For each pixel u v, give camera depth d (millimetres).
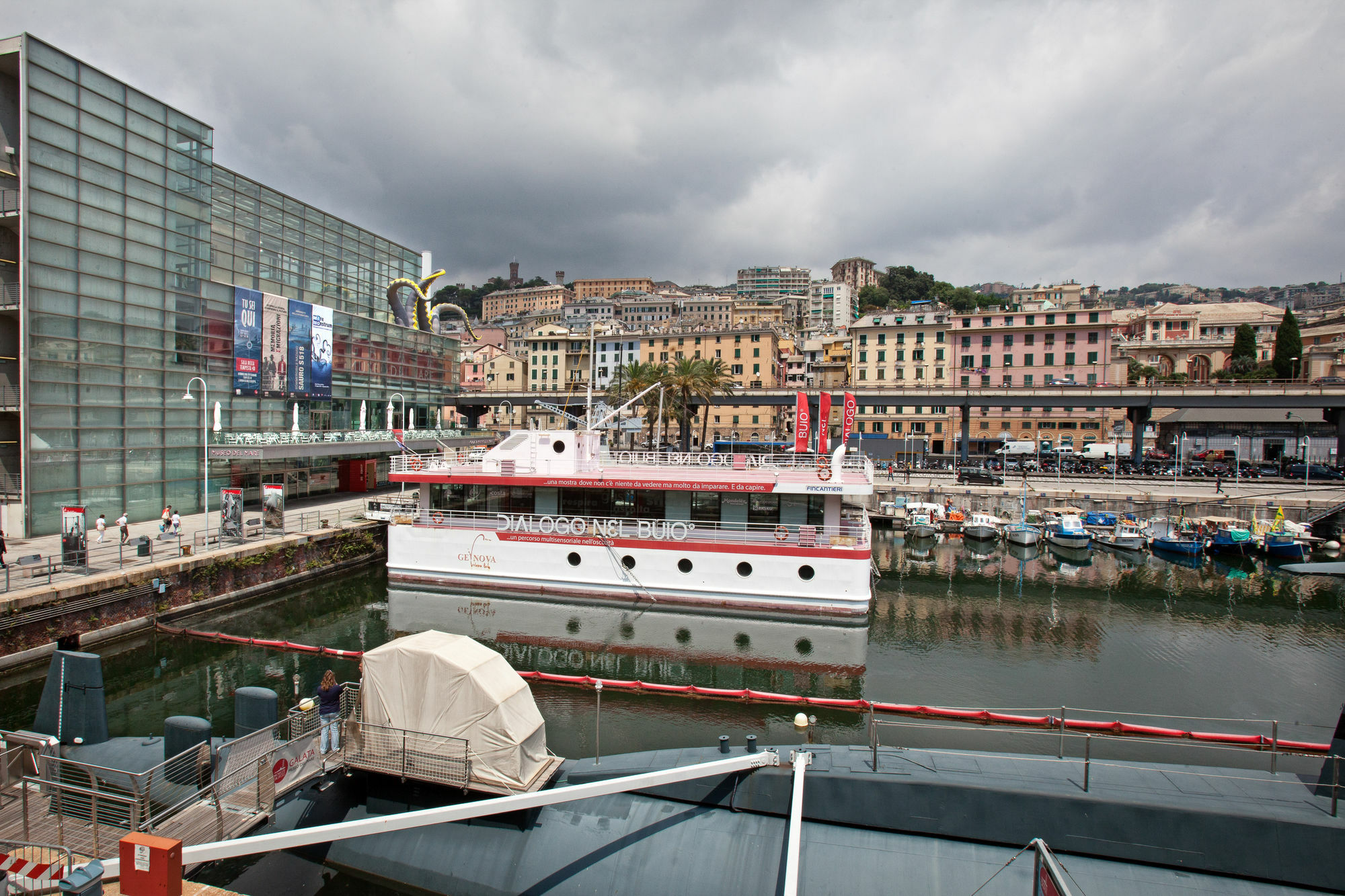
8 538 33406
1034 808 11055
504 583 34406
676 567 32219
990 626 31922
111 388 37656
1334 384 68688
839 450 32781
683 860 11781
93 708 14672
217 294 44719
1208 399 69875
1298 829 10078
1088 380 95875
